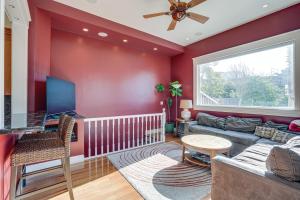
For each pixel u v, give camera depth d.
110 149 4.21
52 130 2.35
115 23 3.45
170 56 5.60
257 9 2.95
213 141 2.63
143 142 4.35
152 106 5.15
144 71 4.95
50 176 2.36
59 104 2.65
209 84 4.43
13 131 1.11
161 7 2.87
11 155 1.36
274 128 2.80
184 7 2.31
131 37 3.81
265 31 3.19
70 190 1.63
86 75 3.85
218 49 4.06
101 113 4.11
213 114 4.21
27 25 2.41
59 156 1.56
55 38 3.41
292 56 2.90
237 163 1.25
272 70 3.19
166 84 5.51
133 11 3.00
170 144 4.01
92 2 2.72
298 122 2.57
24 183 2.09
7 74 2.58
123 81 4.49
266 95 3.28
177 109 5.37
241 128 3.29
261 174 1.09
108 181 2.25
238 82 3.77
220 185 1.32
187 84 4.99
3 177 1.35
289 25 2.87
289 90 2.96
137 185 2.13
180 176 2.37
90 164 2.82
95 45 3.97
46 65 2.78
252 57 3.50
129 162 2.87
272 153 1.09
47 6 2.63
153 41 4.18
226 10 2.96
